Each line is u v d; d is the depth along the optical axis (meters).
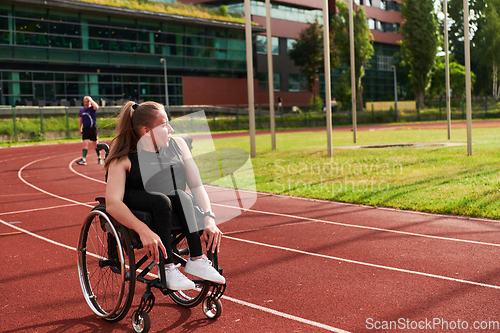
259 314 3.77
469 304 3.84
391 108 52.34
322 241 5.99
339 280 4.52
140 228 3.34
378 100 68.44
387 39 68.81
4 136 29.56
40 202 9.45
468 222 6.74
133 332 3.55
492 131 28.11
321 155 16.17
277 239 6.15
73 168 15.31
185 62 45.00
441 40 55.31
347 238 6.09
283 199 9.12
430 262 4.99
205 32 46.25
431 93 65.06
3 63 35.38
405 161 13.40
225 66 47.91
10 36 35.19
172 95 44.94
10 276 4.90
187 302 3.91
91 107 16.16
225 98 48.94
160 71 43.88
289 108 50.50
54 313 3.93
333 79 60.06
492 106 52.09
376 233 6.31
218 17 47.00
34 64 36.78
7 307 4.07
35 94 36.91
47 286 4.57
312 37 52.88
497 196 8.00
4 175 13.96
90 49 39.16
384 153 15.83
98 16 39.44
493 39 61.03
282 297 4.12
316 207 8.24
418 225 6.67
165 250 3.38
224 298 4.14
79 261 3.99
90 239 5.15
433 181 9.82
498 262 4.92
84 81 39.44
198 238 3.57
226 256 5.45
